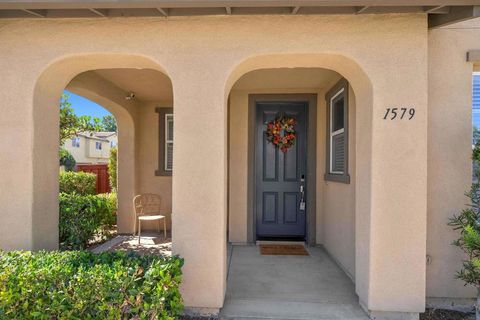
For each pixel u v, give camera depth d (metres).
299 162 5.57
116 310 2.30
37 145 3.12
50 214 3.35
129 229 6.23
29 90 3.03
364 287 3.00
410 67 2.85
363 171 3.04
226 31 2.92
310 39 2.88
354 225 3.70
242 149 5.39
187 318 2.90
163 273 2.44
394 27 2.85
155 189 6.46
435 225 3.20
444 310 3.12
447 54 3.21
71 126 6.46
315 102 5.29
